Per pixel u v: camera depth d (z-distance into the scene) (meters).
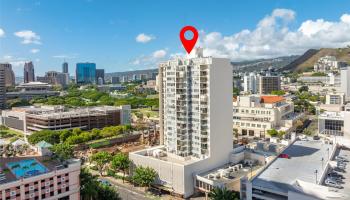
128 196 139.00
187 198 134.62
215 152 148.50
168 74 157.62
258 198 98.69
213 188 119.06
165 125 163.25
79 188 122.19
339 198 86.44
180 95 152.00
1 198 100.12
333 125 186.25
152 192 143.75
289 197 89.62
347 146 145.12
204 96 144.12
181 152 152.62
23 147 146.75
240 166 149.12
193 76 148.00
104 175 169.12
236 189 128.38
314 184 92.81
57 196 114.62
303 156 131.88
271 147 168.62
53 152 133.25
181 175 134.38
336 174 109.50
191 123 151.50
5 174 109.69
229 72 154.00
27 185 106.31
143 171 140.88
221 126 151.25
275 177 107.50
